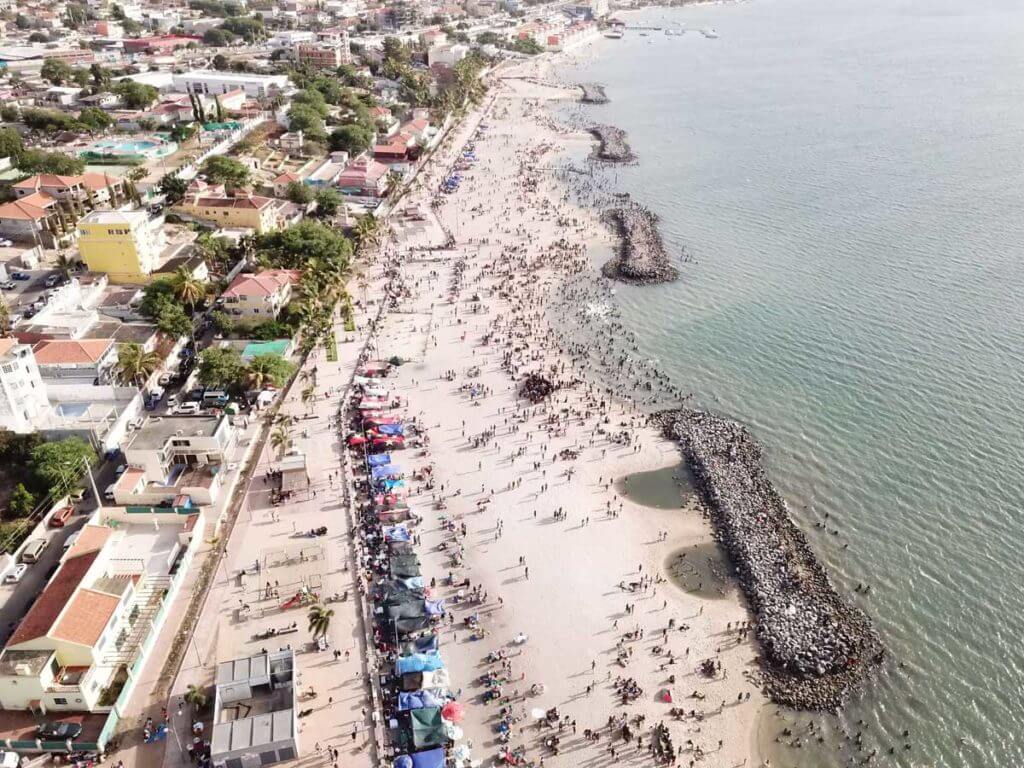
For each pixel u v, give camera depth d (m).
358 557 88.31
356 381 123.00
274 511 95.38
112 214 141.62
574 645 79.56
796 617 83.94
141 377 113.69
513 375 128.12
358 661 75.81
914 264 168.62
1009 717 74.00
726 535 96.31
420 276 162.50
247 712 69.56
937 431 114.50
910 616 84.81
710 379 129.00
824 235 185.75
